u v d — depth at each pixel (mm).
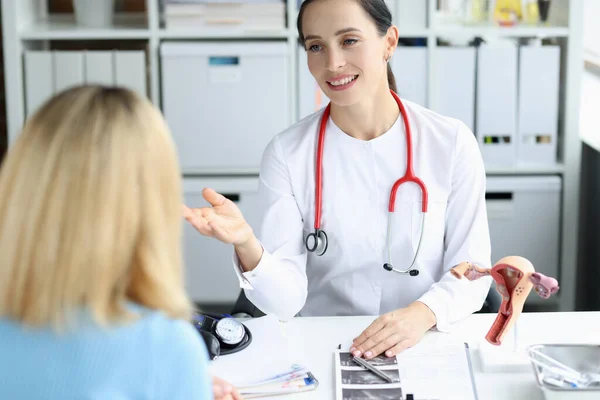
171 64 3334
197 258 3477
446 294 1875
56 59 3340
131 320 1062
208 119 3379
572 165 3352
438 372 1641
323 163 2049
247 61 3332
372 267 2084
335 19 1861
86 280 1023
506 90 3318
